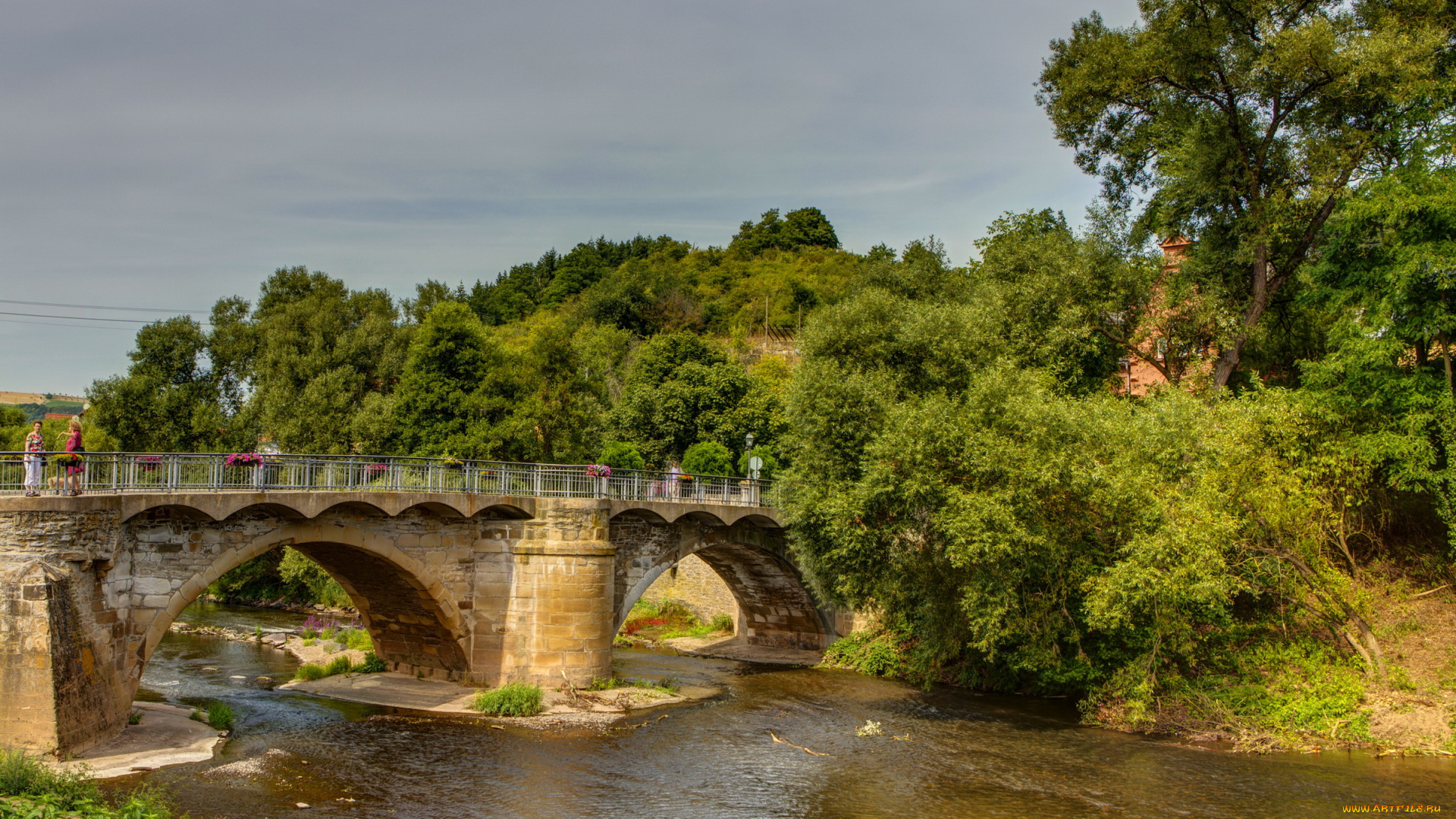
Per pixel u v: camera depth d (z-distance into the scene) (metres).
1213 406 28.19
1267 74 28.12
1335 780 20.45
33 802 14.80
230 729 23.80
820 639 42.34
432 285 75.69
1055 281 32.56
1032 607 27.16
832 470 29.23
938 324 31.23
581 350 80.00
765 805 18.88
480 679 28.86
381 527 25.86
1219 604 24.52
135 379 44.88
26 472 18.23
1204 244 32.00
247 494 21.36
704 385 55.94
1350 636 25.19
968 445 24.52
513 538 28.84
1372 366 26.02
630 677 33.72
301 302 52.75
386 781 19.86
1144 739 24.80
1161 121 31.58
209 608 52.34
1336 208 28.80
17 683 17.72
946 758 22.78
